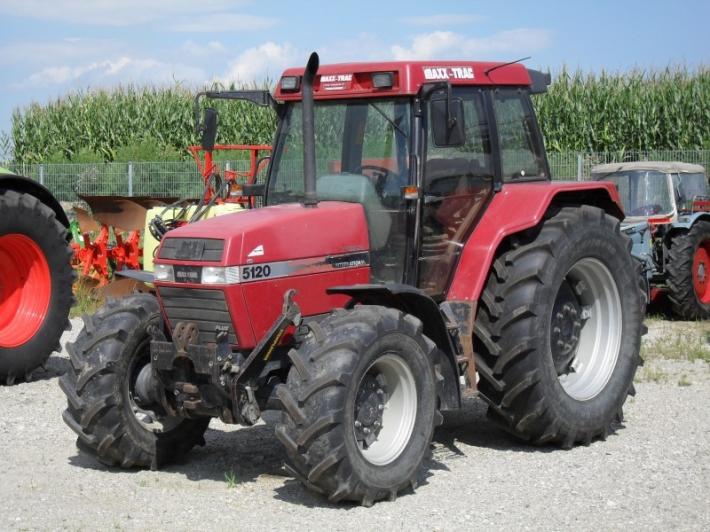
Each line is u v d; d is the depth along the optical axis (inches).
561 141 909.8
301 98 239.0
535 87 272.1
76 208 499.5
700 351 362.3
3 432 262.1
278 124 246.7
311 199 220.2
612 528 182.1
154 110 1061.8
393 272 227.8
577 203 268.7
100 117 1068.5
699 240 460.4
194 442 235.0
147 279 230.7
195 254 204.2
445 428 264.5
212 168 460.4
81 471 225.5
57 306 339.3
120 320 222.2
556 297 248.8
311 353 194.9
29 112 1088.2
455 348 228.7
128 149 975.0
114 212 482.0
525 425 236.5
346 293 212.7
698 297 463.2
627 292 260.5
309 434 188.7
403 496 204.4
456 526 183.9
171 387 211.8
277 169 244.7
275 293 206.4
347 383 191.5
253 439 255.6
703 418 268.4
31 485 213.0
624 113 892.6
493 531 181.0
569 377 253.4
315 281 213.9
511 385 233.1
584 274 255.9
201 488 212.1
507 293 233.6
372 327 198.1
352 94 230.1
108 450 219.9
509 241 244.7
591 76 917.2
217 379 199.9
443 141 215.5
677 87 884.0
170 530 182.2
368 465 196.7
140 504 199.5
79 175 807.7
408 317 208.2
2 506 197.0
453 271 237.6
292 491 209.0
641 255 447.8
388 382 208.8
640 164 494.6
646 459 230.4
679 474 217.0
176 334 204.4
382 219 227.8
